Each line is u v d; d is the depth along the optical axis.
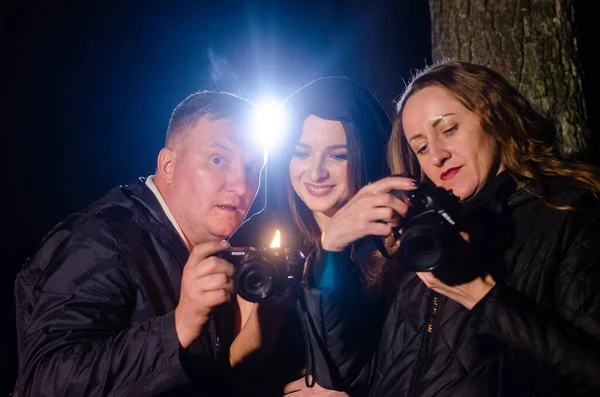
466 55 3.65
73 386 2.04
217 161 2.53
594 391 1.82
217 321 2.51
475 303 2.00
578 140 3.52
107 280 2.30
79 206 9.72
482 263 2.02
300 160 2.88
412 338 2.24
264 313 2.53
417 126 2.32
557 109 3.51
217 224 2.53
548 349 1.85
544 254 2.01
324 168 2.85
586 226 2.00
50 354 2.13
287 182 2.97
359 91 2.98
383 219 2.13
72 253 2.34
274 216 3.03
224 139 2.53
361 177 2.87
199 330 2.06
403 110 2.41
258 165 2.60
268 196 3.03
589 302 1.90
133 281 2.36
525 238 2.06
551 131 2.38
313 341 2.34
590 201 2.06
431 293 2.25
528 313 1.89
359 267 2.47
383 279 2.44
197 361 2.32
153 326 2.08
